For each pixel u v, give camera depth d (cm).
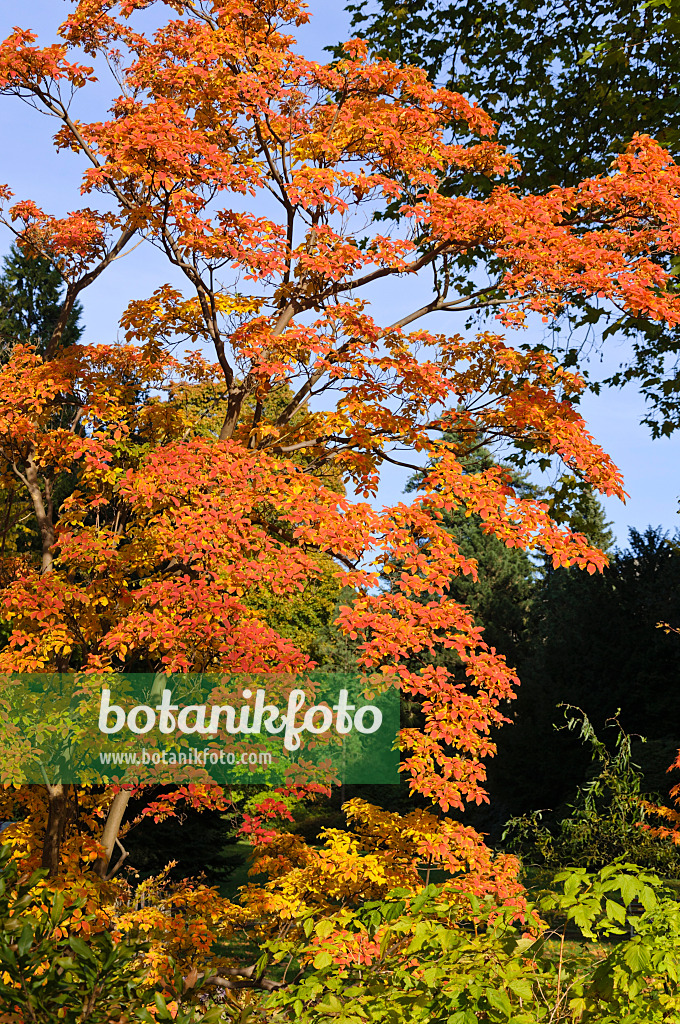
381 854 651
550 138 1194
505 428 792
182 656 628
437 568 654
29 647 660
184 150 657
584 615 2239
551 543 661
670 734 1920
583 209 845
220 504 647
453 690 639
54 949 329
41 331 3048
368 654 619
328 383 771
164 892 880
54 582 684
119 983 326
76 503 754
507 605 2930
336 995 308
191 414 946
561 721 2114
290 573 632
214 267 718
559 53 1164
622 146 1123
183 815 697
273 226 704
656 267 721
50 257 852
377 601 641
